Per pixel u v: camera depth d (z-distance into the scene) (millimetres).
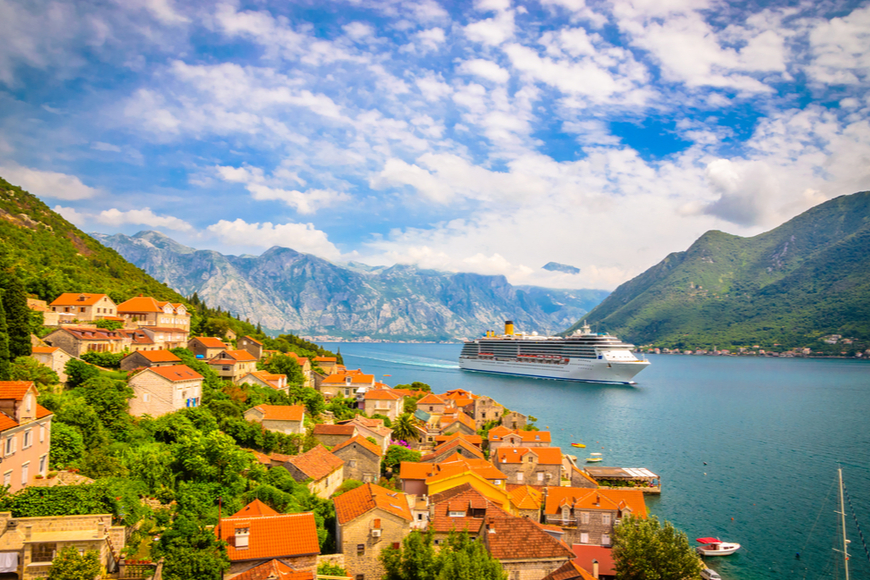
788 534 103812
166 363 114062
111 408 84375
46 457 60719
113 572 48375
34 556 45656
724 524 107938
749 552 96438
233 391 117750
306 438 104500
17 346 89438
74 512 51125
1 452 50688
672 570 70125
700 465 147875
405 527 66250
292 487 77938
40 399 76125
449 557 57344
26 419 55906
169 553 51594
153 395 94438
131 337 127375
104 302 135750
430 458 114250
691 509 115625
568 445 169375
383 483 98188
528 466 111000
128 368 108875
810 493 125562
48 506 50500
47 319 121812
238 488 70875
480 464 105250
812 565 92375
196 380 104938
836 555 95500
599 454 157625
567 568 61812
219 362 134500
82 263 190875
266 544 54375
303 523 57281
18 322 90188
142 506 59594
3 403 54156
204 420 94250
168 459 72500
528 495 94250
